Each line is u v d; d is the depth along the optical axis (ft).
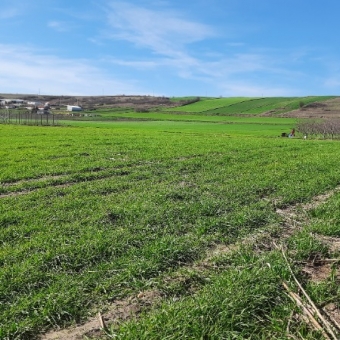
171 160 78.74
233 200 45.73
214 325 19.48
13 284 23.52
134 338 18.42
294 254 29.63
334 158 86.48
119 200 44.39
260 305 21.76
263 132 258.37
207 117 479.82
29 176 60.03
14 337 19.40
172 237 31.86
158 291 24.07
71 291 23.06
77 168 67.10
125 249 29.76
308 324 20.04
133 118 444.55
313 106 591.78
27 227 33.76
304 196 49.52
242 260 27.81
